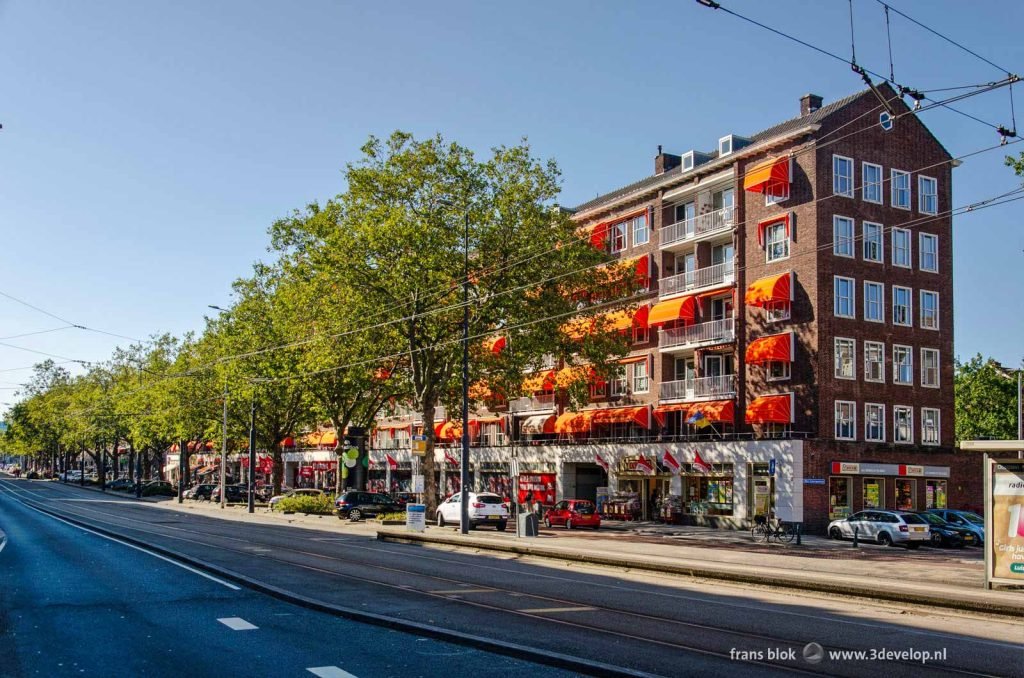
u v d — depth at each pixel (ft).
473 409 160.45
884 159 149.59
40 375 437.99
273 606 48.83
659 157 186.09
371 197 132.05
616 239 183.11
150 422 250.57
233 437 234.17
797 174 143.84
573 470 185.68
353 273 131.03
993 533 60.34
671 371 167.53
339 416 176.76
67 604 49.03
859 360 142.72
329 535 117.50
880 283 146.72
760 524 128.06
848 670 33.47
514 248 130.00
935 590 54.29
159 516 162.71
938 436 150.71
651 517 162.09
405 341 141.59
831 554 98.68
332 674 32.09
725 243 158.71
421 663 34.17
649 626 43.29
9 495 267.59
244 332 179.11
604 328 137.59
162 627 41.83
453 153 132.05
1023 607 47.42
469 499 138.72
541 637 39.81
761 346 143.54
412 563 77.00
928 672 33.32
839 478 138.62
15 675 31.89
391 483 255.91
